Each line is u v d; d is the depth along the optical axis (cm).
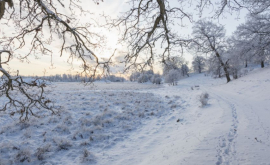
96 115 1010
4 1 247
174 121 981
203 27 2070
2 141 625
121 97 1834
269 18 1327
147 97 1958
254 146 464
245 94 1508
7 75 263
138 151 611
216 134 576
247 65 5009
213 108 1096
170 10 321
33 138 672
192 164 402
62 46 306
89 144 659
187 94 2136
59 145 615
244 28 1481
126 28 346
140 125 927
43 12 309
